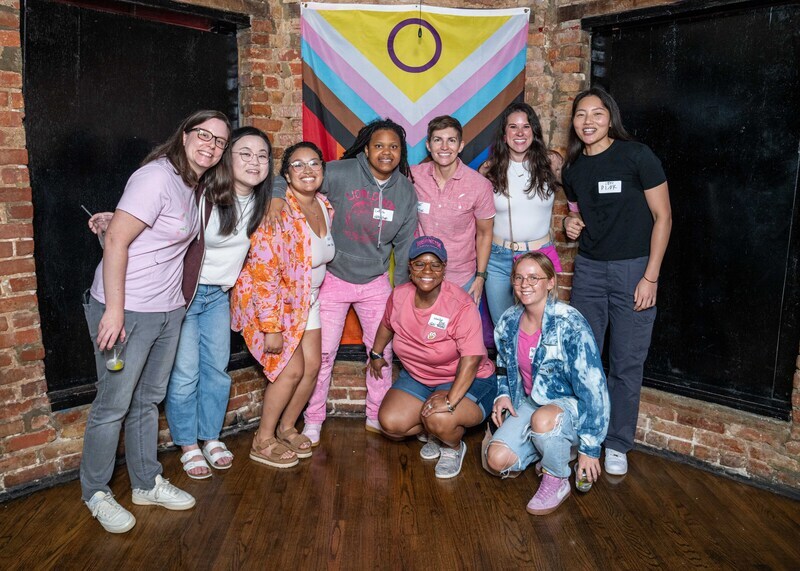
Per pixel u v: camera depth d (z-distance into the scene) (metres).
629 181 3.42
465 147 4.18
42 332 3.31
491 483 3.42
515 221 3.83
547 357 3.18
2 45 2.96
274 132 4.09
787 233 3.33
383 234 3.70
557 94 4.08
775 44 3.25
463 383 3.35
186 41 3.72
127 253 2.70
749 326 3.52
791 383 3.40
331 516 3.07
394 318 3.52
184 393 3.43
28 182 3.10
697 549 2.85
